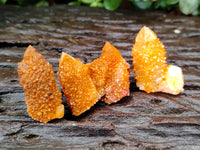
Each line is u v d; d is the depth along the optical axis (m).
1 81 0.14
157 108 0.13
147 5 0.27
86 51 0.18
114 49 0.12
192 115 0.12
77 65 0.11
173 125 0.12
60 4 0.30
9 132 0.11
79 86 0.11
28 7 0.27
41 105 0.11
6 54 0.16
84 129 0.11
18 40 0.18
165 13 0.27
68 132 0.11
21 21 0.22
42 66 0.10
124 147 0.10
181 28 0.23
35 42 0.18
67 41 0.19
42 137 0.11
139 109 0.13
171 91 0.14
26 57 0.10
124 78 0.12
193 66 0.17
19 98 0.13
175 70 0.14
